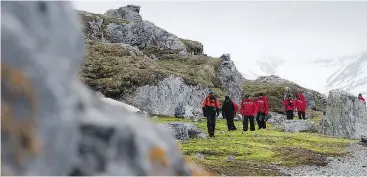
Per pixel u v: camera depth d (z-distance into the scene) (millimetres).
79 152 3539
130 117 3977
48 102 3471
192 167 4836
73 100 3674
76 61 3896
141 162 3744
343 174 27984
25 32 3469
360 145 41469
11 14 3451
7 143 3260
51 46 3625
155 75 65312
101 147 3625
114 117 3871
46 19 3643
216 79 79812
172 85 65500
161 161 3924
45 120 3424
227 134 44188
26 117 3350
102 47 75875
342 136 48000
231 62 84750
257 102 50844
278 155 33594
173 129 38906
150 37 92562
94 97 3994
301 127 50875
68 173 3436
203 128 48375
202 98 68875
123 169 3623
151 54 87875
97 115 3770
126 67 68062
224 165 28594
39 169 3311
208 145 36188
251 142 39125
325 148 38500
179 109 59031
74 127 3562
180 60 86250
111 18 97562
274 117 68562
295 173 27734
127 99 62219
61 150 3445
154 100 63188
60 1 3814
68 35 3801
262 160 31562
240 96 83125
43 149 3369
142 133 3906
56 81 3572
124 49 76625
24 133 3324
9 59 3350
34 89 3418
